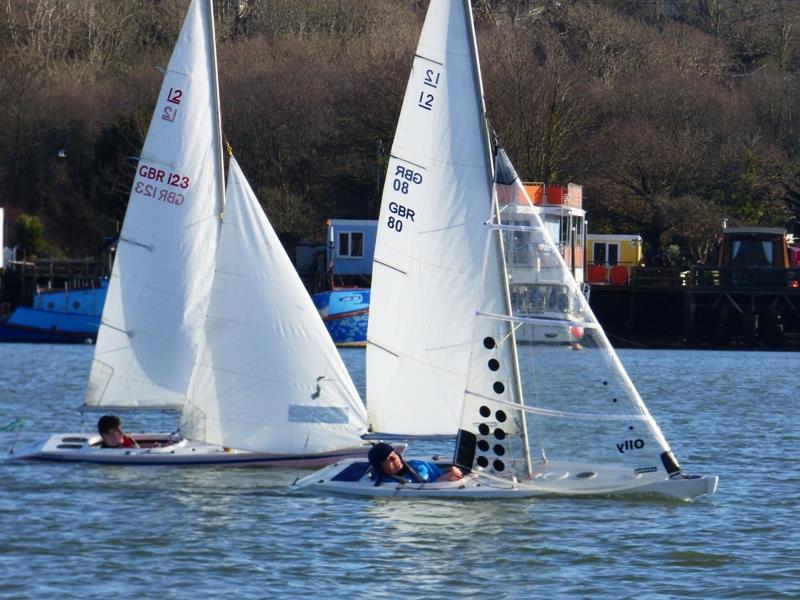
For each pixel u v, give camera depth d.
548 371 82.62
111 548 70.56
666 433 123.81
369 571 66.25
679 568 67.44
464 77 87.00
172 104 103.31
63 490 85.94
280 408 93.81
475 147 86.81
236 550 70.12
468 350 87.00
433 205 87.38
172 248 103.25
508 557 69.12
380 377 88.69
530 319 82.56
